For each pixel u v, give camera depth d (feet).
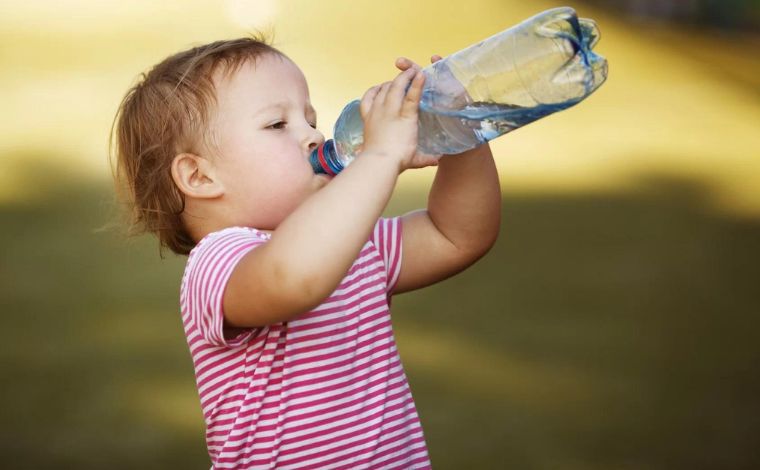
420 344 14.53
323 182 5.65
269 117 5.60
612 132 28.86
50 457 11.44
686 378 13.62
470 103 5.71
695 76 35.14
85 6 39.99
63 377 13.53
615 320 15.60
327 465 5.29
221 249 5.13
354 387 5.40
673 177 24.75
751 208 22.16
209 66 5.67
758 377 13.64
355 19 39.78
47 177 23.22
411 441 5.58
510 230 20.38
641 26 41.09
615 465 11.29
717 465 11.32
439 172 6.07
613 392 13.12
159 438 11.84
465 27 39.50
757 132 29.22
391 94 5.06
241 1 41.63
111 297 16.44
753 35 40.50
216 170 5.62
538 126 29.32
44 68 32.86
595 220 21.09
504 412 12.49
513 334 14.97
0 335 14.93
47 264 17.97
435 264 6.05
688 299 16.62
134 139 5.92
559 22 5.51
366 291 5.60
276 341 5.21
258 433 5.21
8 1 40.01
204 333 5.11
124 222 6.68
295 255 4.69
